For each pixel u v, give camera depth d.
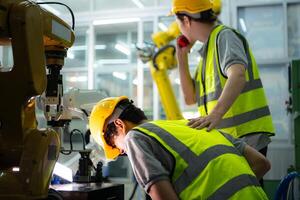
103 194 1.82
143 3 6.42
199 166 1.36
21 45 1.15
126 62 6.46
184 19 2.19
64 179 1.99
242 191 1.33
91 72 6.49
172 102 4.16
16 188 1.17
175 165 1.37
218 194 1.31
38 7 1.23
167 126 1.47
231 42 2.02
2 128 1.19
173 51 4.05
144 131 1.43
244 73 1.92
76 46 6.61
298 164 3.84
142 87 6.31
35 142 1.21
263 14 5.62
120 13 6.45
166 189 1.30
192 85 2.52
